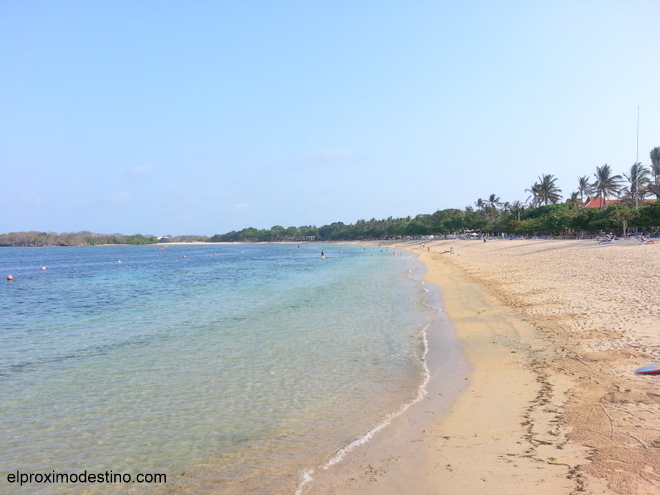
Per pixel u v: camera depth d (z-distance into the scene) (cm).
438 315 1988
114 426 868
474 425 777
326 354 1362
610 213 7319
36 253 16788
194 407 955
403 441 737
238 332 1717
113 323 2022
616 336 1288
